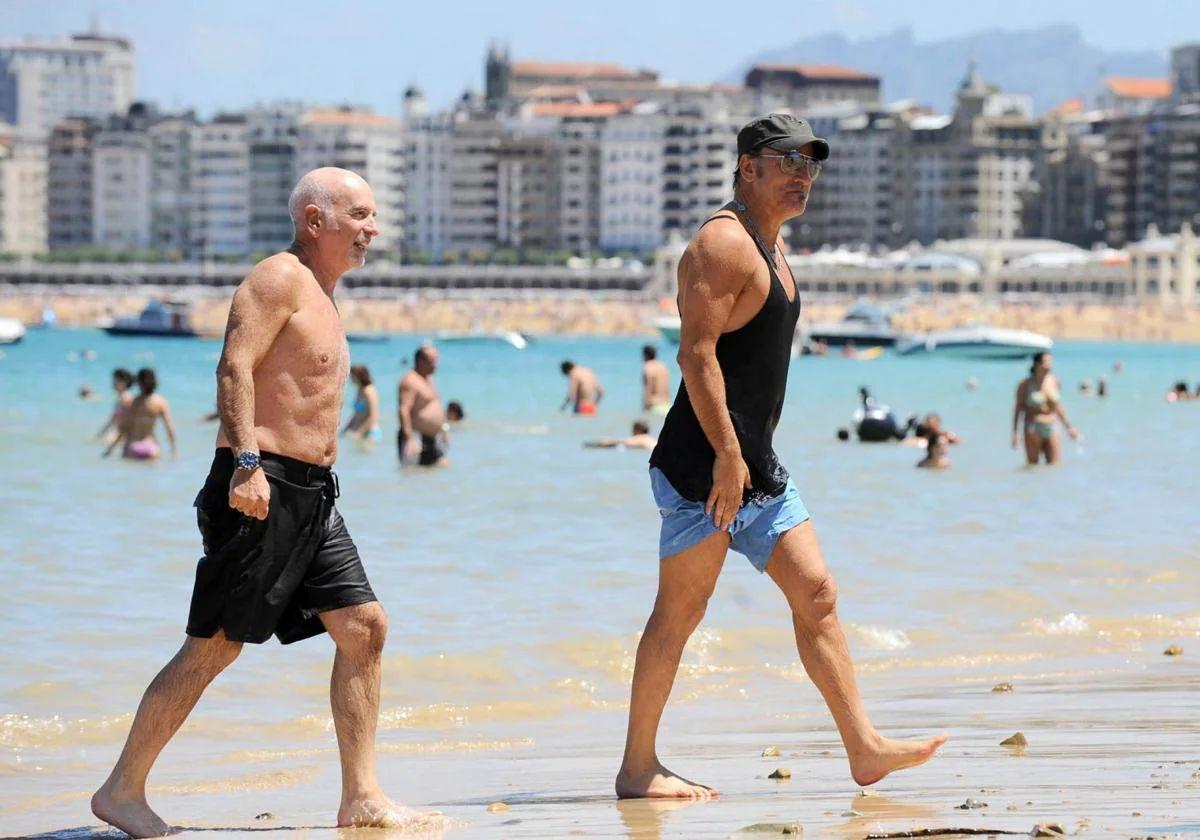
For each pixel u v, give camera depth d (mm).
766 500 17000
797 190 17125
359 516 44625
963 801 16047
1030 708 22156
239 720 22891
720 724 22156
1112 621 30109
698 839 14648
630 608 31094
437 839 15211
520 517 44656
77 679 24984
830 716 22688
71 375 156375
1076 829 14352
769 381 16984
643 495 50188
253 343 15922
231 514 15969
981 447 71750
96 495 49406
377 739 21859
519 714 23625
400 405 58594
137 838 16078
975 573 35312
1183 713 21547
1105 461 63656
